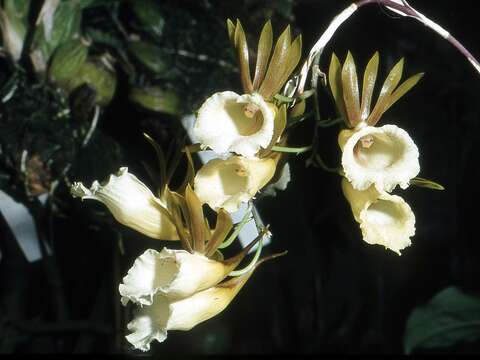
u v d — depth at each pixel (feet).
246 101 0.63
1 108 0.97
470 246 1.33
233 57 1.03
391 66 1.23
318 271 1.26
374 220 0.67
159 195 0.70
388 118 1.30
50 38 0.99
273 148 0.67
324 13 1.18
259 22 1.05
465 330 1.09
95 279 1.17
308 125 1.10
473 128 1.30
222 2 1.04
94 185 0.68
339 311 1.30
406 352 1.09
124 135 1.04
